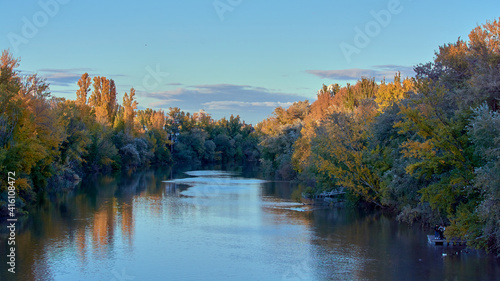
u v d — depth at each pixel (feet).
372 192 156.15
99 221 128.88
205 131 548.31
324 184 170.30
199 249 99.04
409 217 123.34
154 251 96.89
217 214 143.54
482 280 77.77
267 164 310.24
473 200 98.17
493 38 130.41
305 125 294.05
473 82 106.73
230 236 111.75
